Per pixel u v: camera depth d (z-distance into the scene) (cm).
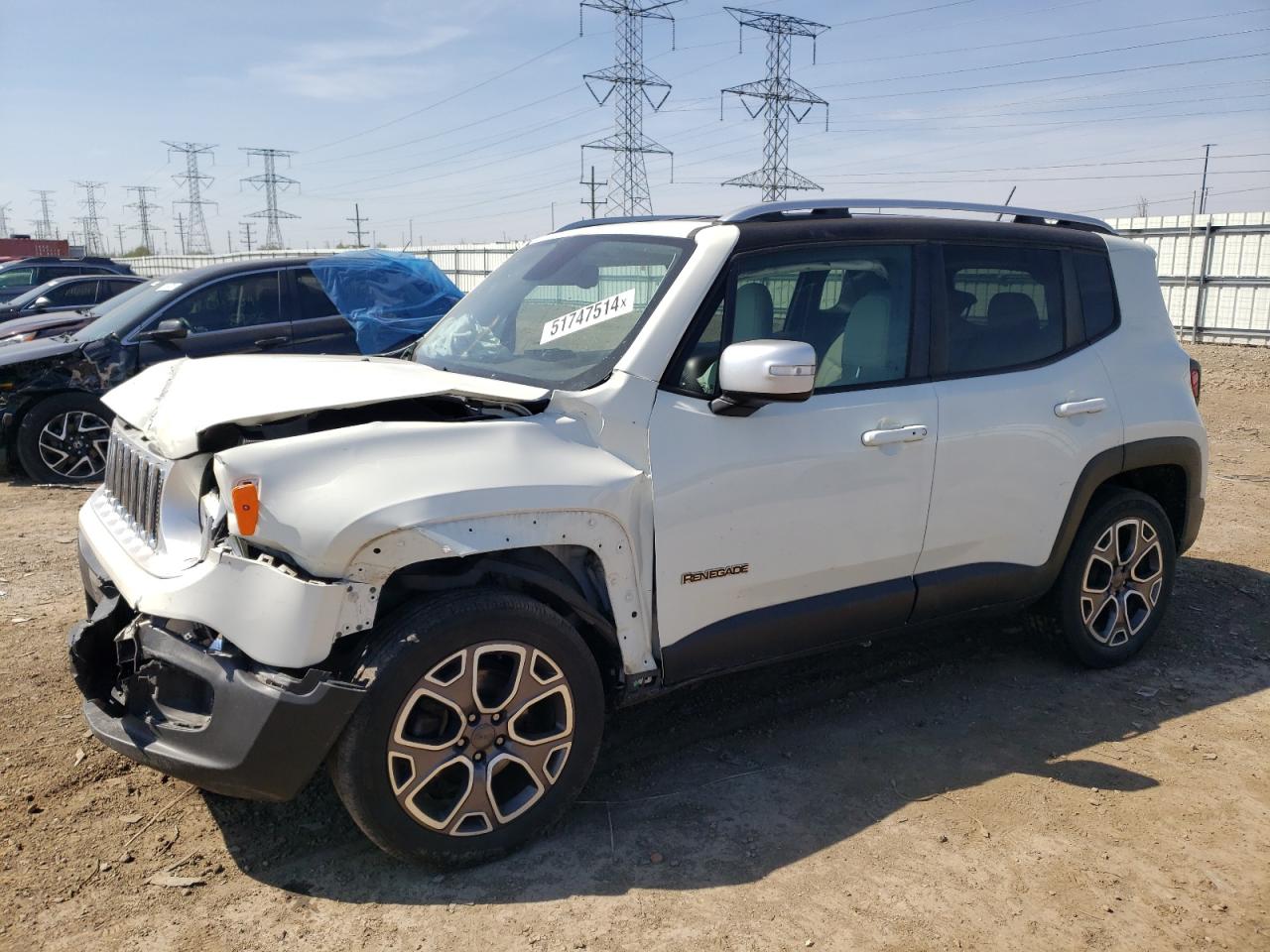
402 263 942
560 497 287
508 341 367
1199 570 579
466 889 282
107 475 369
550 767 299
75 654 296
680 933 264
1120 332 429
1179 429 439
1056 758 364
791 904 277
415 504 266
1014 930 268
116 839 304
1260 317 1789
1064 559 415
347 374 325
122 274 1680
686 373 320
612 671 319
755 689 419
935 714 399
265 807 323
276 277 880
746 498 324
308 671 259
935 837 311
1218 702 413
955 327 379
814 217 362
